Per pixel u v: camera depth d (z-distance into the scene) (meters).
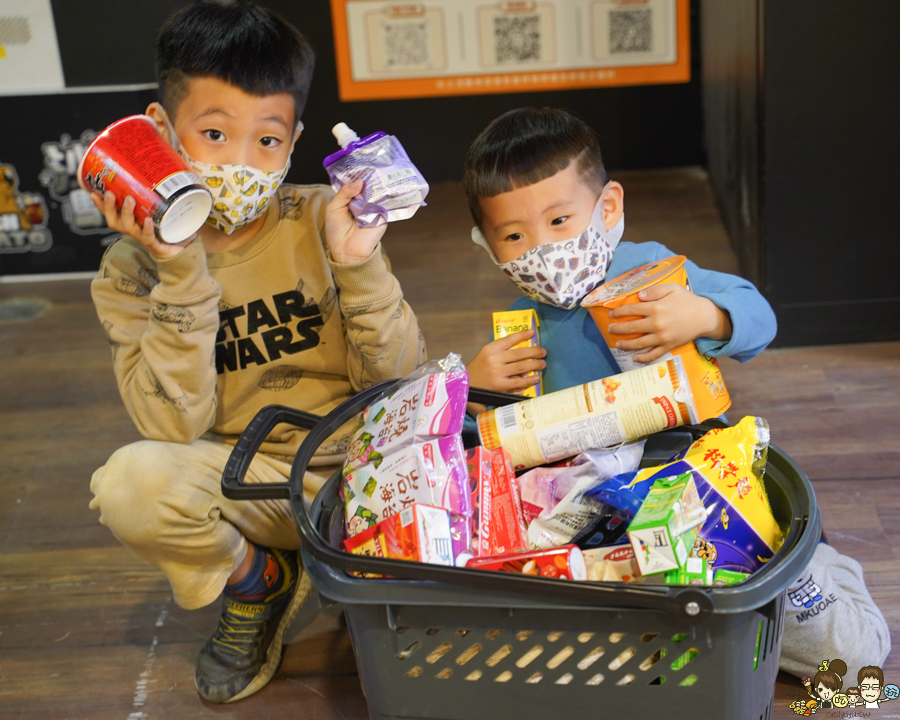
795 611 1.15
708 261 2.73
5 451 2.09
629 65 3.50
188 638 1.45
